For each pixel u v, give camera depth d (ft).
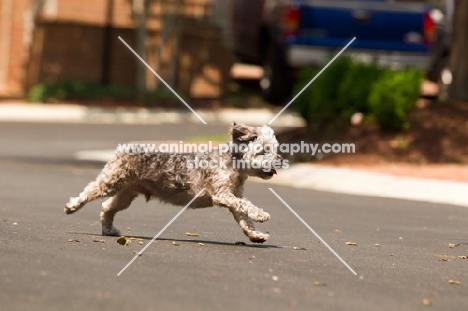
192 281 28.48
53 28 111.75
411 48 93.61
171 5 112.27
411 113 76.07
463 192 61.52
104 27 113.29
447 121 74.13
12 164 71.20
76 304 24.61
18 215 44.55
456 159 71.26
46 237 36.27
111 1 113.29
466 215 53.67
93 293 25.95
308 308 25.75
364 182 65.46
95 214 46.73
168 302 25.39
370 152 72.79
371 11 93.40
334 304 26.50
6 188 57.57
